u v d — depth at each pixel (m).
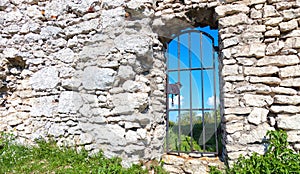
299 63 2.65
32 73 3.68
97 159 3.11
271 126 2.67
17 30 3.74
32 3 3.74
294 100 2.62
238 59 2.81
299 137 2.55
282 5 2.73
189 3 3.12
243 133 2.72
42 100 3.57
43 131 3.50
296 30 2.69
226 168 2.82
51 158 3.14
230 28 2.87
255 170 2.42
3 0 3.81
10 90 3.83
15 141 3.58
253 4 2.85
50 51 3.60
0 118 3.80
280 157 2.47
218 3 2.97
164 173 3.06
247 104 2.73
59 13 3.59
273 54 2.73
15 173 2.84
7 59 3.74
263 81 2.71
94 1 3.42
